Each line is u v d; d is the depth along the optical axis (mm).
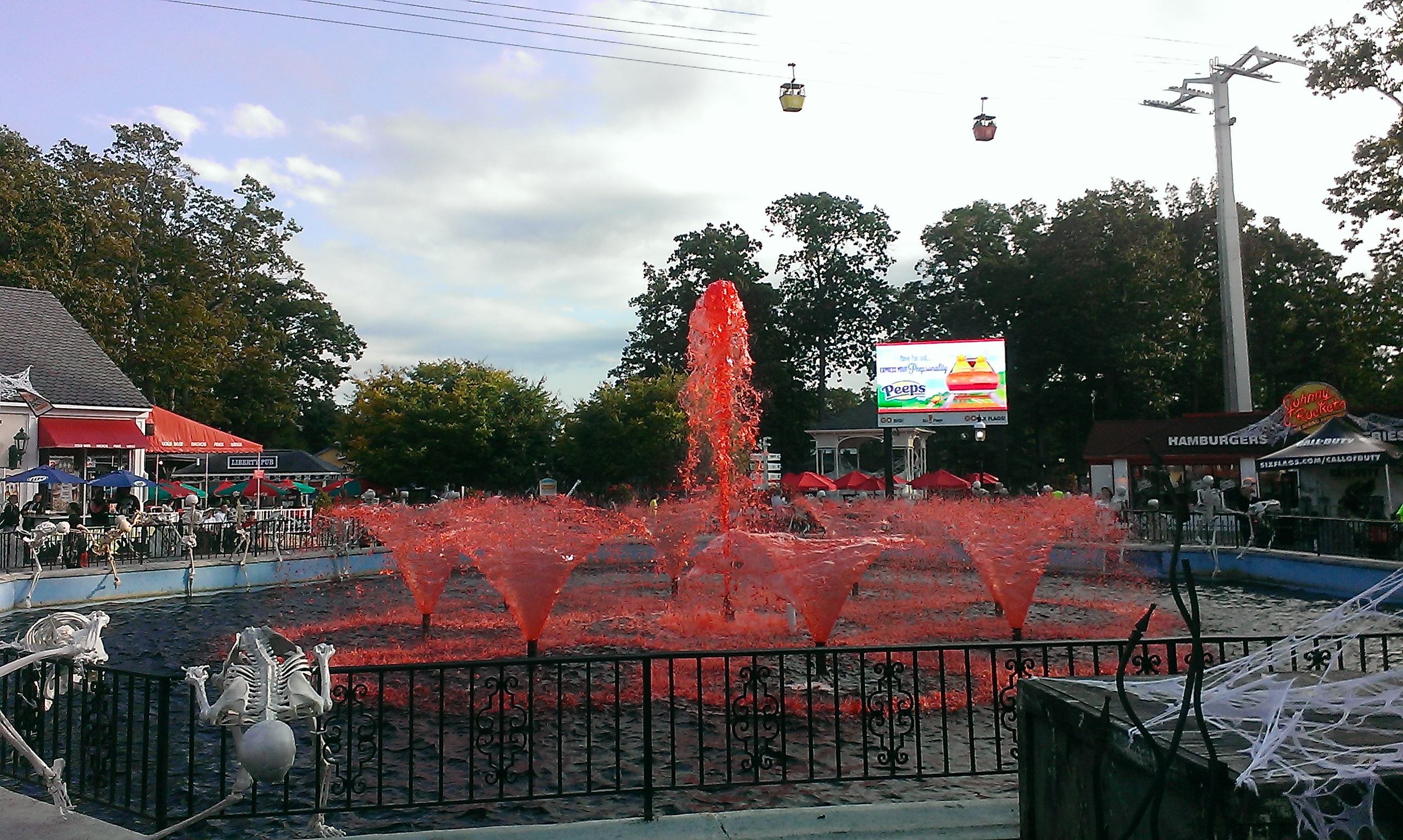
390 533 15250
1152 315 47969
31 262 36500
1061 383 51469
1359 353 42531
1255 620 16438
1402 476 24141
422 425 40062
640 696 10594
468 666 5938
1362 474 25109
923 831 5383
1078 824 3783
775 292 59500
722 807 6875
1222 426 32312
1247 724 3438
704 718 9625
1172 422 33375
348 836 5500
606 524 14680
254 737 4633
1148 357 46719
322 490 38562
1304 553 20125
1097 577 22953
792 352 62125
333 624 16844
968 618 16922
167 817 5922
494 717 9680
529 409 44688
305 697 5273
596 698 10484
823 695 10539
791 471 58406
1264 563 21188
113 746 6039
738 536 13586
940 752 8375
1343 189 28500
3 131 38125
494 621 17141
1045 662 6391
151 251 48625
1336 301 43688
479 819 6793
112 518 22594
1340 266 47281
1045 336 51125
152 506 28203
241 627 16562
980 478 39875
